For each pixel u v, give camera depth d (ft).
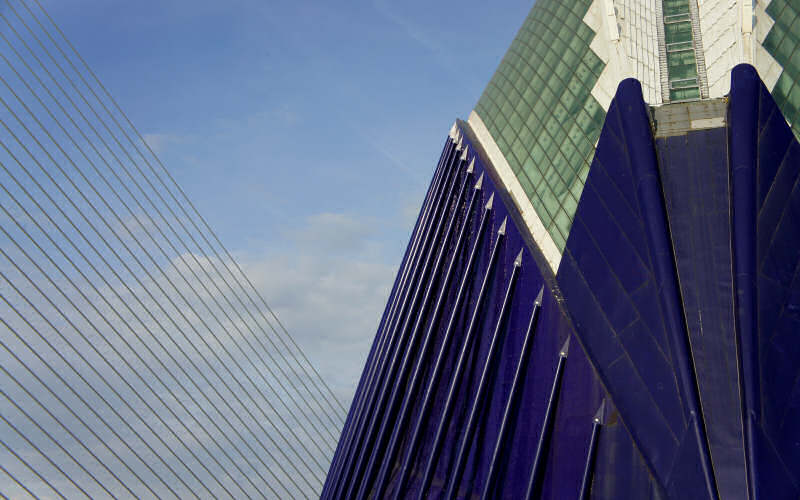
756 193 77.97
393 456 101.86
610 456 70.90
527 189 109.60
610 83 106.22
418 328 115.96
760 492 60.23
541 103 120.98
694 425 66.03
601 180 91.04
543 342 86.22
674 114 93.81
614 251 83.92
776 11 100.07
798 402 65.36
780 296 71.72
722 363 70.74
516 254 99.71
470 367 95.71
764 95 86.33
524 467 79.46
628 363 74.95
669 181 86.43
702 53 106.52
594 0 122.01
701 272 77.82
